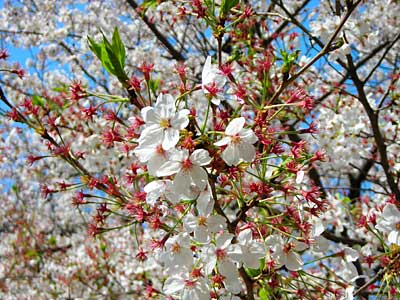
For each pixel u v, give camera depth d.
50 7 1.15
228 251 0.30
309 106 0.32
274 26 0.95
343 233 0.91
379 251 0.67
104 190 0.36
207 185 0.30
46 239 1.41
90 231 0.36
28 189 1.43
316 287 0.36
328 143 0.76
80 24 1.09
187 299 0.30
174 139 0.28
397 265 0.38
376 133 0.68
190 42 1.12
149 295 0.40
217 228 0.30
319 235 0.33
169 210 0.37
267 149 0.31
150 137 0.28
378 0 0.91
